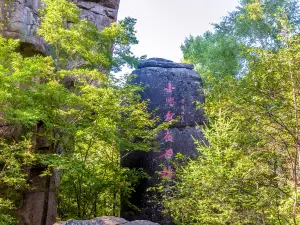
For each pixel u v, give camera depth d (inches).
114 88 460.8
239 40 860.0
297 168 260.2
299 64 229.8
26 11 524.4
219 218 286.5
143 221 281.6
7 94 316.5
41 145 468.4
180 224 388.5
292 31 277.6
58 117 395.2
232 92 263.9
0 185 400.8
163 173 493.0
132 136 474.6
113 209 535.2
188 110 535.5
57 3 431.2
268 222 266.4
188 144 516.4
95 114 428.8
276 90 240.2
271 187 257.9
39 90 370.3
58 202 542.3
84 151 528.4
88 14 666.8
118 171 502.0
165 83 548.1
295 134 237.9
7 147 346.3
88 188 504.1
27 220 458.9
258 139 264.7
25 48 520.7
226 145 340.5
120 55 531.5
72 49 458.0
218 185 281.3
